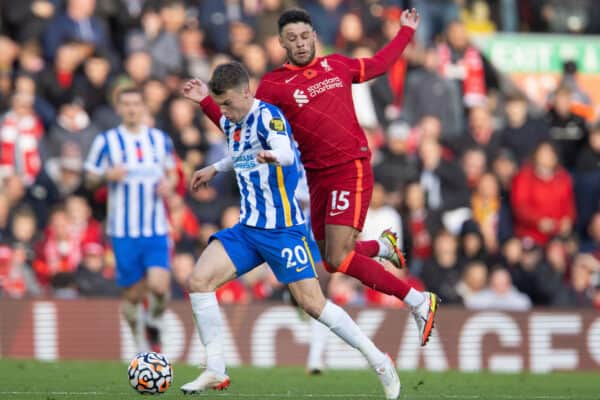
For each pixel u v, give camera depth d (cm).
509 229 5609
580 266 5338
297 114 2828
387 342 4566
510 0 6894
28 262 4634
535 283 5244
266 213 2561
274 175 2544
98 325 4375
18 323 4306
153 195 4003
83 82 5447
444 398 2980
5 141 5053
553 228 5534
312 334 3838
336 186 2828
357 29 6091
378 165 5428
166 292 3997
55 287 4569
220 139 5400
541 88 6531
